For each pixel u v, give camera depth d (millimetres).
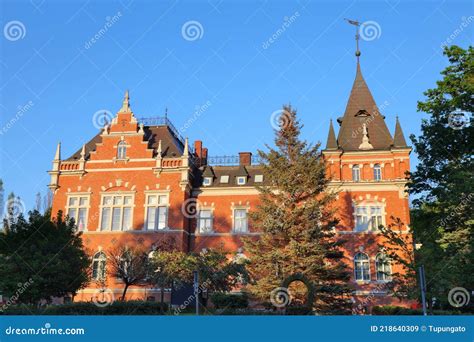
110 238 38688
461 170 24812
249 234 39469
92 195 40000
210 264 29453
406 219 37344
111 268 34969
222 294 34469
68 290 27828
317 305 28516
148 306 27531
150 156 40312
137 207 39375
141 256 32156
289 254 29531
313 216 31531
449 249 23531
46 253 27047
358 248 37375
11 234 27578
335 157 39344
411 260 24844
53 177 40594
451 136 27578
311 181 31984
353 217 38000
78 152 42719
